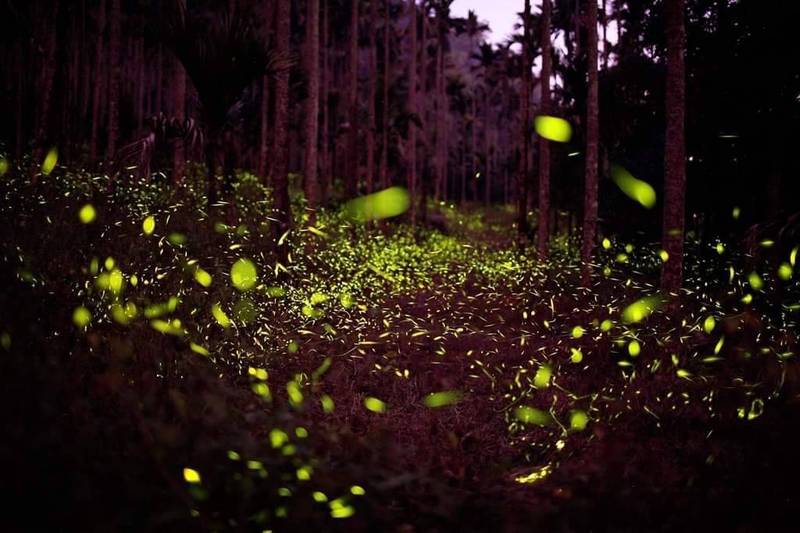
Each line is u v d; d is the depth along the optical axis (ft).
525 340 24.21
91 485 7.70
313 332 20.59
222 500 8.32
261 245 27.53
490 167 195.72
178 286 18.86
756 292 20.45
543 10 50.57
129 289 17.10
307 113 47.14
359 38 140.56
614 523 9.98
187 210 29.81
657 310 21.91
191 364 12.92
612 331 21.53
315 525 8.39
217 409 8.98
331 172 132.87
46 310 13.38
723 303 22.17
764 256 20.85
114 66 46.52
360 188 99.71
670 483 11.60
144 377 11.13
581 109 60.80
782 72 34.86
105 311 13.58
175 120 34.65
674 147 27.17
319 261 34.78
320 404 16.24
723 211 40.98
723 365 17.01
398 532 9.09
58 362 10.34
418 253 50.78
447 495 10.15
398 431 15.56
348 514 7.77
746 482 10.93
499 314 30.27
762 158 36.83
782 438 11.91
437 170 143.54
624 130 58.90
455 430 15.58
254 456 8.50
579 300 29.68
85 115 87.45
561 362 21.16
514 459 14.85
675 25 27.63
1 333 10.52
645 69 59.52
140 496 7.65
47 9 41.34
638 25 68.18
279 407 11.60
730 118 37.76
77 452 8.09
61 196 26.50
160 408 9.60
